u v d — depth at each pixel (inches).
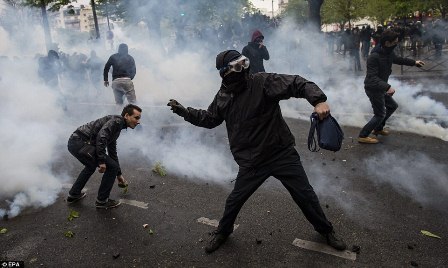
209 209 152.9
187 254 122.6
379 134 235.5
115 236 136.4
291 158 114.6
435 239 122.9
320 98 99.0
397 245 120.5
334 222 136.9
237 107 109.8
